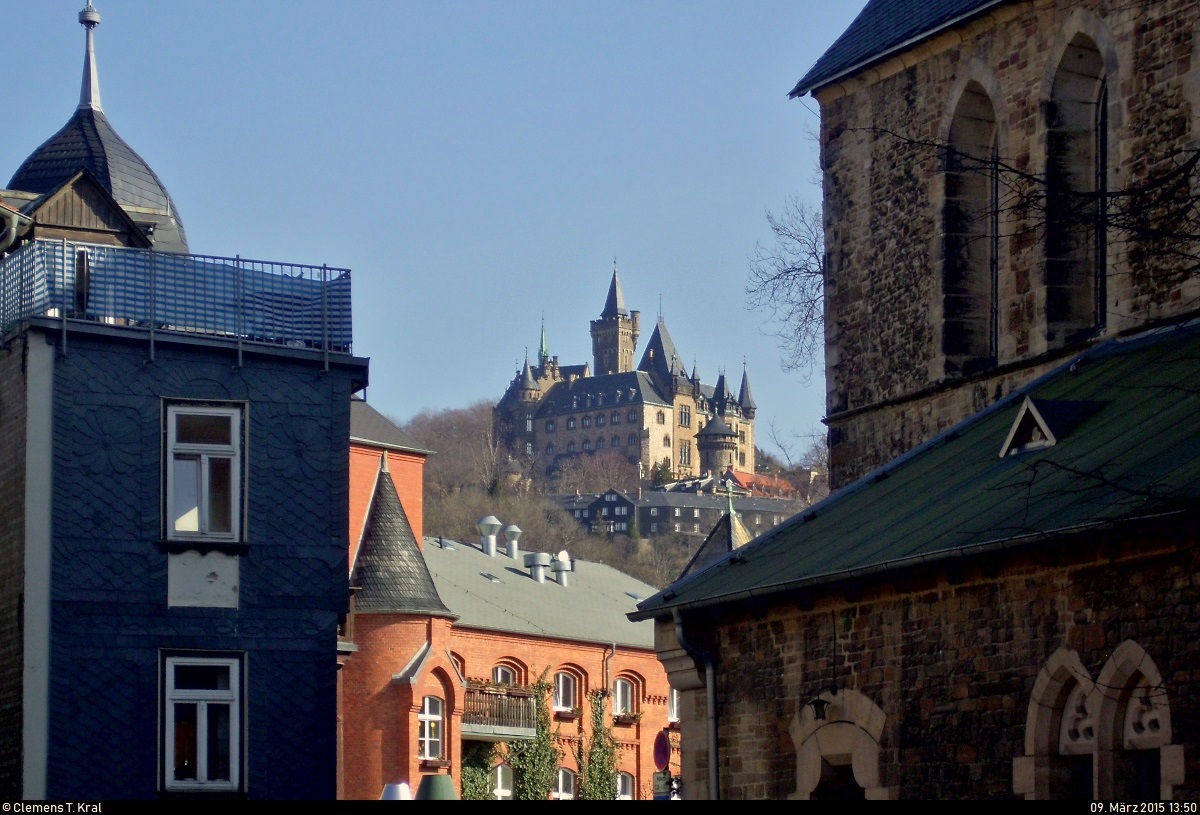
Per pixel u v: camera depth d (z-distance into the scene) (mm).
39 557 36438
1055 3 33719
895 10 37969
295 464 38688
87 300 37969
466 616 85062
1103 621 23578
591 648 90000
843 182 38531
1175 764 22453
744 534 81625
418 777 73875
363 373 39719
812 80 38906
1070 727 24172
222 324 39062
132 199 46938
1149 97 31891
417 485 78500
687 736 30656
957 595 25797
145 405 37688
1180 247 25641
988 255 35812
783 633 28922
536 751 83438
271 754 37375
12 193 43562
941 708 25859
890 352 36938
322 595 38344
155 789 36438
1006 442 28828
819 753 27938
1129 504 23219
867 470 37156
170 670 37000
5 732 36281
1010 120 34562
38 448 36812
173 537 37531
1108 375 30328
